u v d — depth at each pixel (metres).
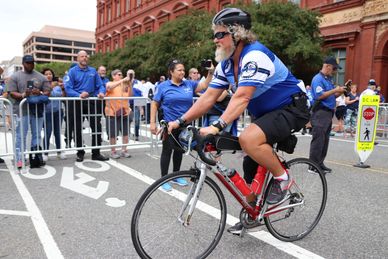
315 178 3.38
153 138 7.41
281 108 2.79
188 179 2.70
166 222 2.66
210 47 17.97
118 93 6.96
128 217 3.79
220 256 2.95
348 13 19.00
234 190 2.82
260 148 2.66
